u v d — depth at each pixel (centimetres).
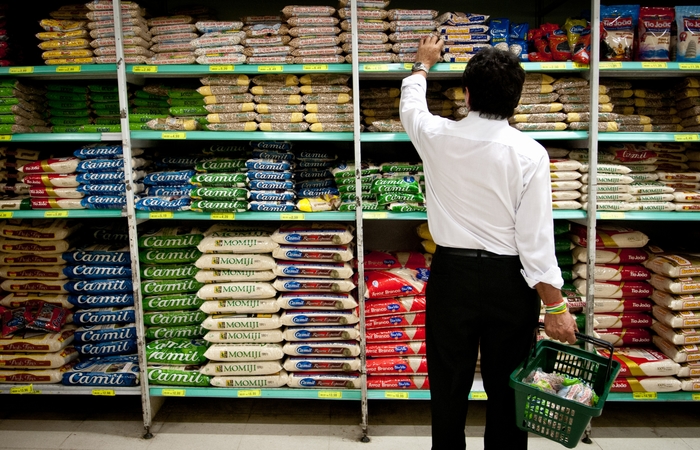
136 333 265
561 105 249
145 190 265
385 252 293
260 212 257
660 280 261
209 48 247
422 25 243
